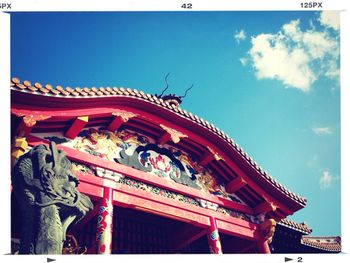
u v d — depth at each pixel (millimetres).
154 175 12867
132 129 13414
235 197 15031
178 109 13656
